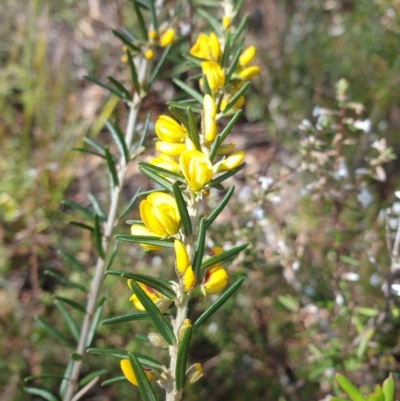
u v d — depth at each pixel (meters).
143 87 0.23
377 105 0.41
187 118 0.14
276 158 0.47
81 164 0.50
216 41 0.16
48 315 0.37
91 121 0.49
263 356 0.34
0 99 0.49
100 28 0.53
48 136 0.47
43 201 0.43
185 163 0.12
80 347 0.23
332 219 0.30
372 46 0.42
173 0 0.33
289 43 0.50
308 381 0.33
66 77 0.53
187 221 0.12
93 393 0.35
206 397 0.34
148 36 0.23
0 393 0.34
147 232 0.14
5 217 0.42
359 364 0.28
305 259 0.34
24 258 0.42
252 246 0.28
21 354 0.34
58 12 0.53
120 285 0.37
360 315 0.30
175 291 0.13
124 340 0.36
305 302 0.33
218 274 0.13
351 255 0.33
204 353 0.37
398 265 0.25
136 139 0.29
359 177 0.29
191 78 0.20
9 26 0.55
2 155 0.47
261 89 0.50
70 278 0.40
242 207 0.31
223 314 0.35
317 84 0.45
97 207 0.24
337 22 0.50
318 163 0.28
